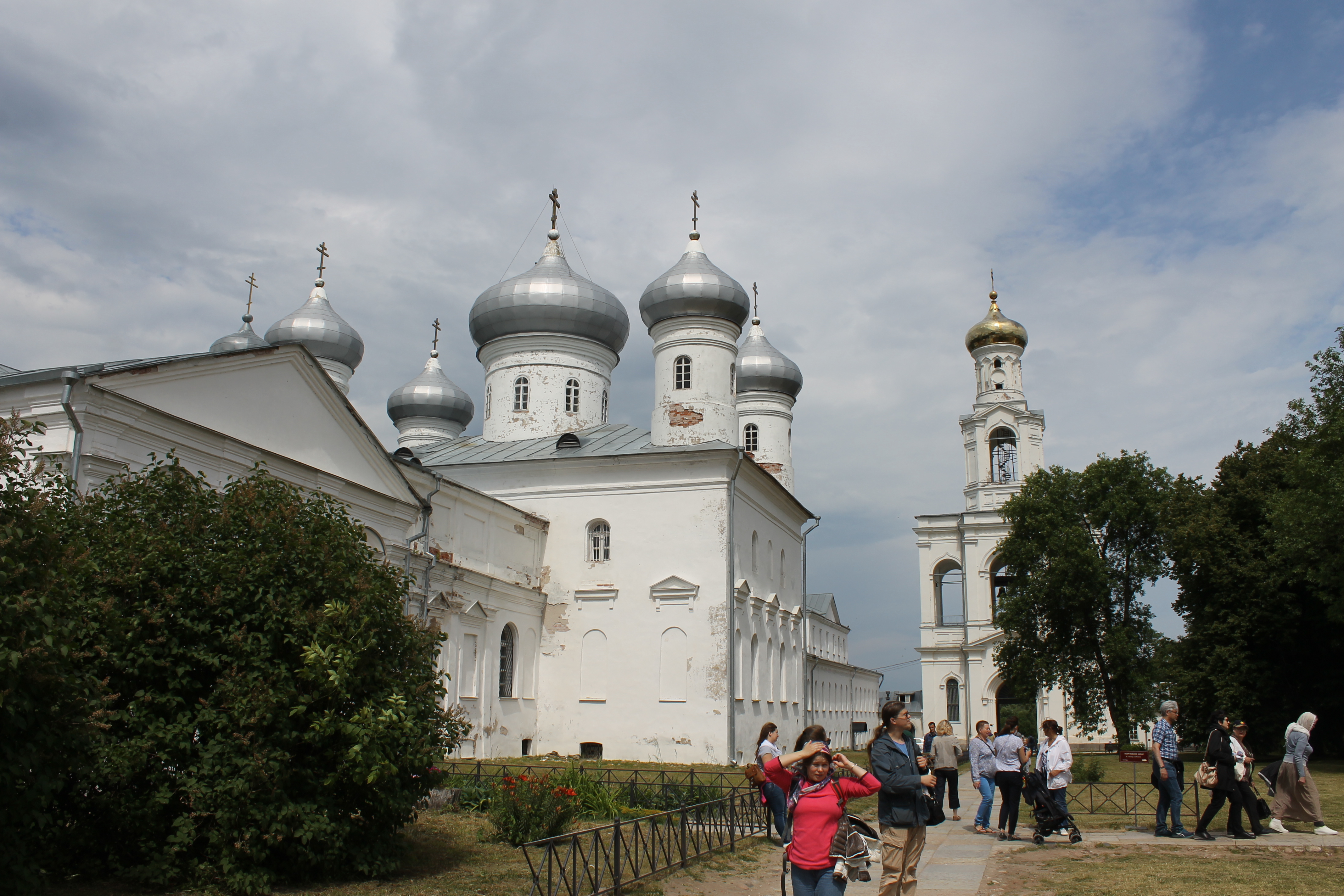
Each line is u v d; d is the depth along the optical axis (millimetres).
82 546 11820
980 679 64375
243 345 45312
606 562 37562
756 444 54781
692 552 36562
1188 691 40406
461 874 13227
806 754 9141
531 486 39062
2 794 9688
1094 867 13961
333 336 48031
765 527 42250
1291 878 12883
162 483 13555
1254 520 40750
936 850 16047
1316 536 31375
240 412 22625
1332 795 23250
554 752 36250
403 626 13836
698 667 35469
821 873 8867
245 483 13797
